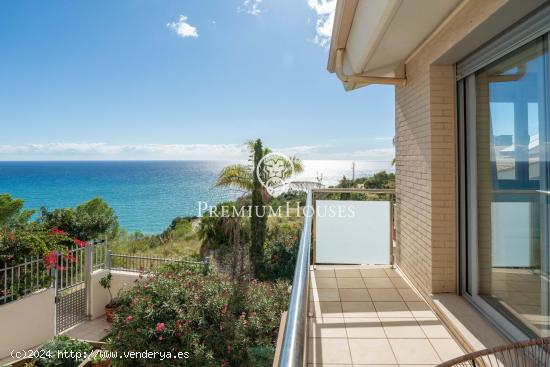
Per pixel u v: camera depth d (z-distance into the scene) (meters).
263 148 10.05
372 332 2.51
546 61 1.73
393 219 4.13
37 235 6.59
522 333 2.00
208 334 4.95
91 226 11.33
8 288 5.91
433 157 2.80
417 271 3.24
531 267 1.94
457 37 2.24
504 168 2.19
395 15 2.21
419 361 2.14
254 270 9.18
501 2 1.72
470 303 2.63
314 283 3.56
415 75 3.17
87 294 7.67
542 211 1.82
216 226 11.09
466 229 2.72
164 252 13.30
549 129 1.73
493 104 2.29
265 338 5.16
